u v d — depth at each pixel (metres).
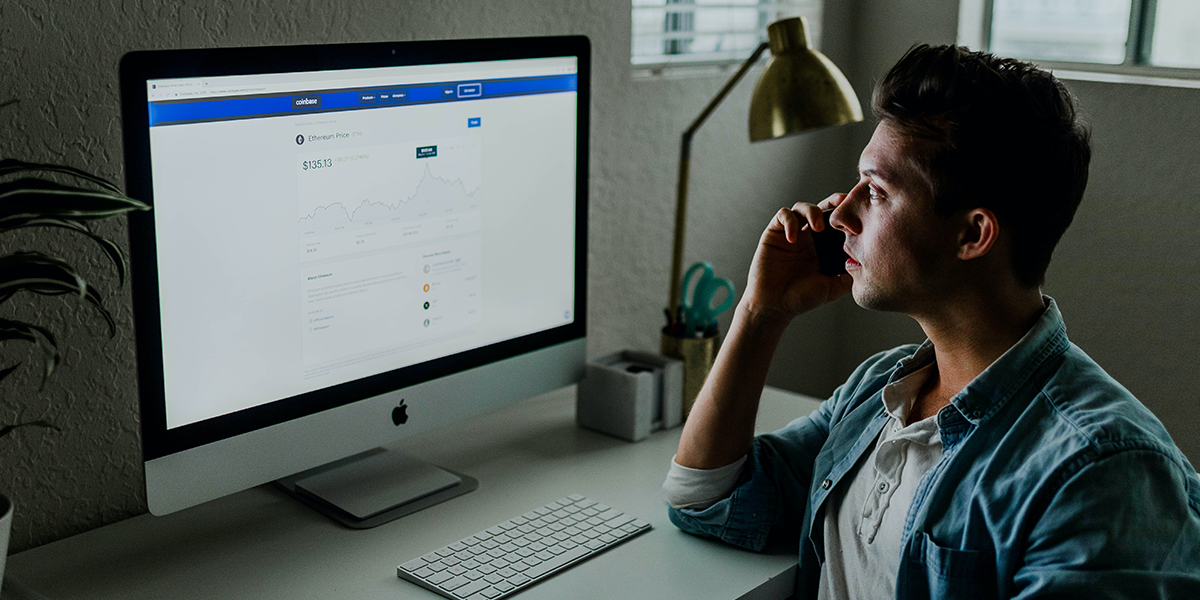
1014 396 0.94
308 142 1.10
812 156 2.16
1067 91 0.93
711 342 1.53
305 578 1.06
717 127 1.92
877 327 2.23
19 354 1.10
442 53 1.20
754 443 1.20
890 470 1.02
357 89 1.13
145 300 0.99
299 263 1.12
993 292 0.95
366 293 1.19
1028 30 2.11
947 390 1.02
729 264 2.03
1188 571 0.84
